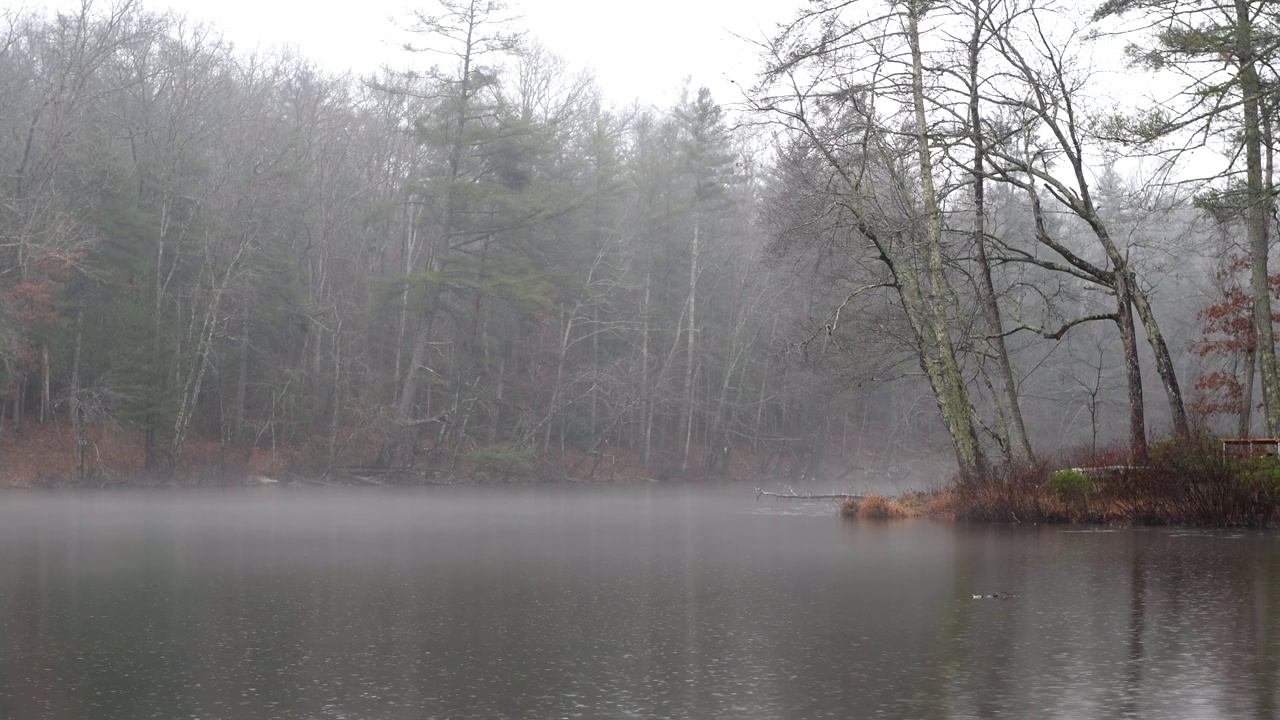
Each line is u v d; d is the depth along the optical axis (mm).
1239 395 34812
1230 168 24781
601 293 64000
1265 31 23109
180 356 53156
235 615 13461
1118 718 8289
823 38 27469
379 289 59094
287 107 66188
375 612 13633
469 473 59281
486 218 58281
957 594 14648
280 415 58875
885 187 31516
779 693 9203
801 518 32094
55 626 12734
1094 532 23484
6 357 47219
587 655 10875
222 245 56062
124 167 53594
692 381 68688
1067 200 28328
